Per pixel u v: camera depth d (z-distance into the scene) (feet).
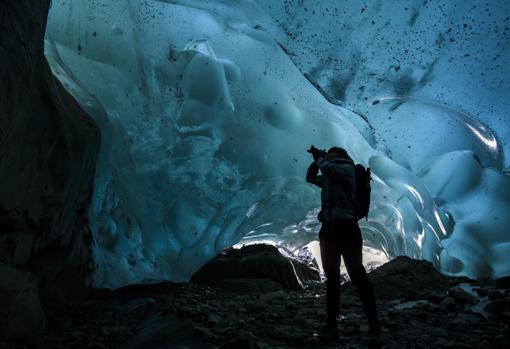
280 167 27.63
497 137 34.86
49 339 11.90
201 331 11.59
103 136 20.67
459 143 33.96
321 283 22.30
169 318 13.25
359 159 29.40
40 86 13.62
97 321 13.83
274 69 30.42
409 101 34.94
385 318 12.57
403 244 28.99
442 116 34.65
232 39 30.27
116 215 24.00
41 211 13.91
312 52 34.45
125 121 24.81
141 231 25.44
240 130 27.71
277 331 11.83
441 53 36.22
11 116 10.81
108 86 24.56
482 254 30.71
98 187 21.22
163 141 26.20
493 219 32.19
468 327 11.86
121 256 23.54
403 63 35.63
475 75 35.76
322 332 11.68
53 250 15.96
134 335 12.66
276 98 29.04
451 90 35.86
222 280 20.38
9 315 11.31
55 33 24.07
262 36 31.12
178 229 26.43
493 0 36.06
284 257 22.12
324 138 28.66
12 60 10.87
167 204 26.32
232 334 11.60
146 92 26.37
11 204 11.88
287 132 28.40
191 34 29.48
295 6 34.65
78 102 19.45
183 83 27.55
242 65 29.48
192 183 26.81
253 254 21.99
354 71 34.99
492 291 14.78
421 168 33.65
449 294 14.65
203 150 27.07
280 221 28.17
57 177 14.55
